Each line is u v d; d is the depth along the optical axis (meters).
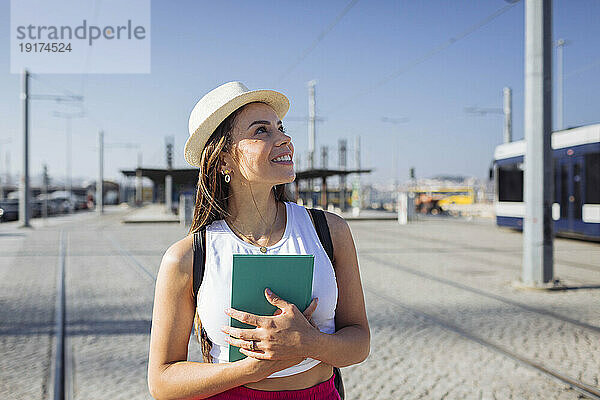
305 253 1.57
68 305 7.17
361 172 30.42
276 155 1.54
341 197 40.94
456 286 8.50
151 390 1.48
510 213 19.52
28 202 24.30
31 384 4.31
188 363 1.47
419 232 20.69
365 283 8.79
